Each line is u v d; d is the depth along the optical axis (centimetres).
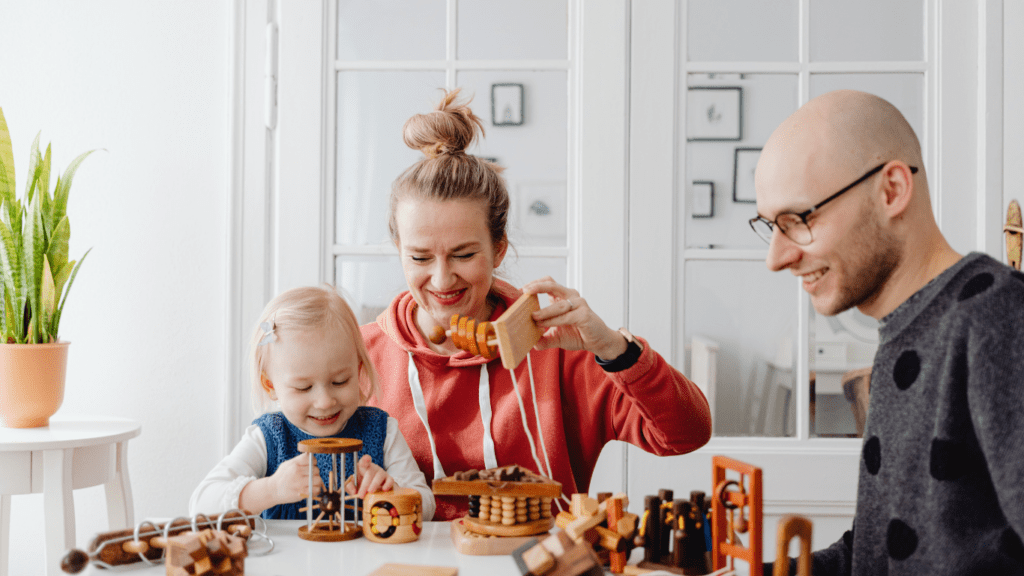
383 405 121
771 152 75
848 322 167
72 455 133
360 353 115
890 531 69
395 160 173
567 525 73
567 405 122
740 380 169
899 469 69
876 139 71
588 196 168
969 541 63
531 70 171
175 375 171
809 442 165
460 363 118
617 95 168
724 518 71
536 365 121
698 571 73
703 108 169
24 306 145
